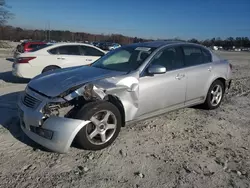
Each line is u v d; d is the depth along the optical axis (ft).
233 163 11.99
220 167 11.60
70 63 30.19
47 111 11.73
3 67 47.80
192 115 18.48
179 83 16.12
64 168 11.12
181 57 16.93
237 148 13.58
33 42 55.21
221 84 19.90
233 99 24.30
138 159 12.05
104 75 13.87
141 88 14.12
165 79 15.30
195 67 17.49
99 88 12.54
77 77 13.61
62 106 11.96
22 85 29.01
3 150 12.45
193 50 18.04
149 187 10.02
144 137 14.44
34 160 11.67
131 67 14.94
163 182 10.35
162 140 14.17
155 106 15.06
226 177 10.83
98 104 12.19
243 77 41.88
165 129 15.72
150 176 10.73
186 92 16.81
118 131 13.28
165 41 17.79
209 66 18.54
